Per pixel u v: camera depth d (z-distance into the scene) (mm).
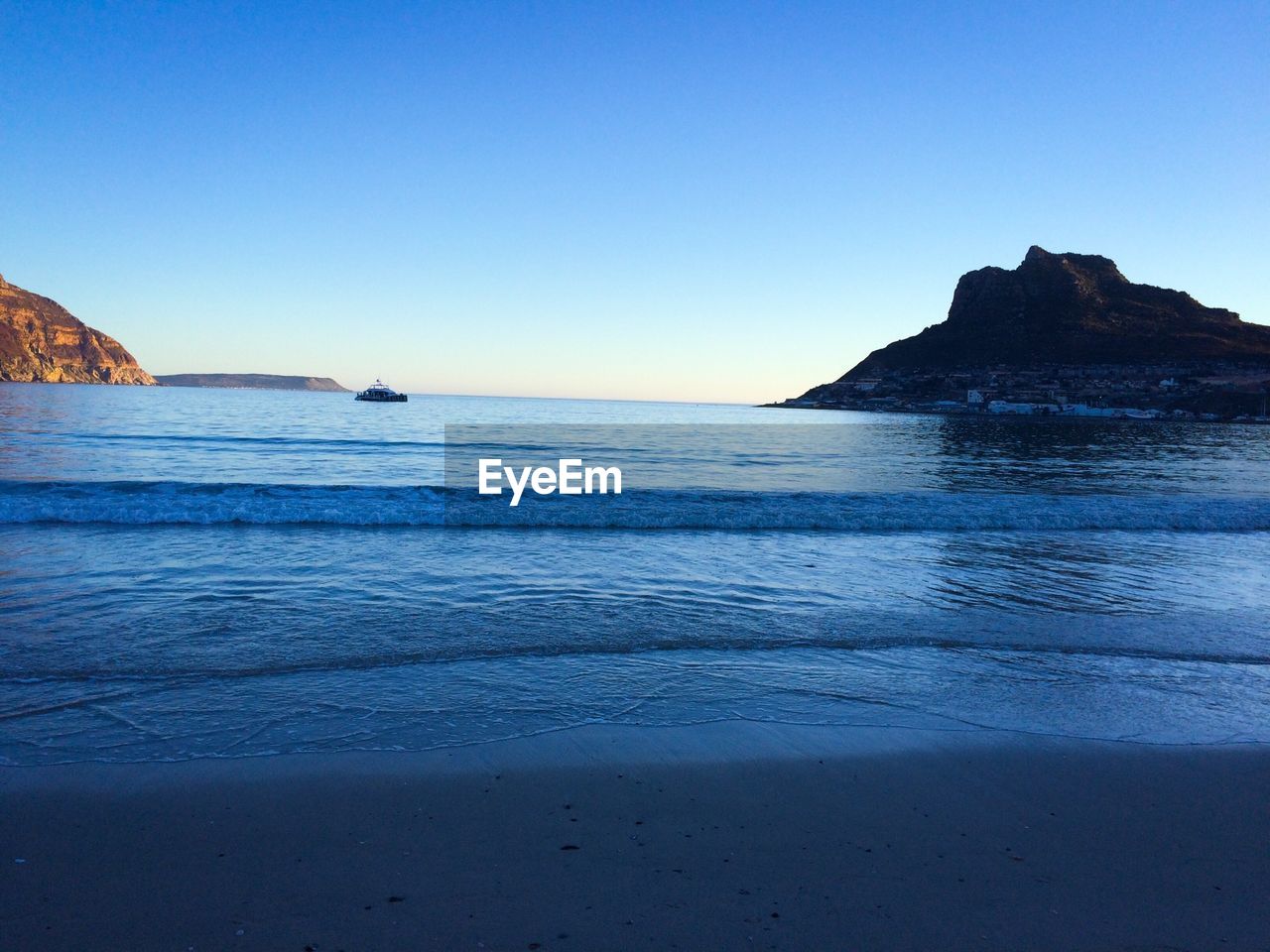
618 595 7801
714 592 8055
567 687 5164
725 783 3891
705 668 5645
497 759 4074
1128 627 7137
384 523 11953
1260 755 4457
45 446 26906
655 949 2547
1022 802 3805
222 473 20344
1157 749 4504
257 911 2713
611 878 2990
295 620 6570
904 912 2822
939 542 11531
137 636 6023
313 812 3465
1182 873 3199
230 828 3309
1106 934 2740
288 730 4348
